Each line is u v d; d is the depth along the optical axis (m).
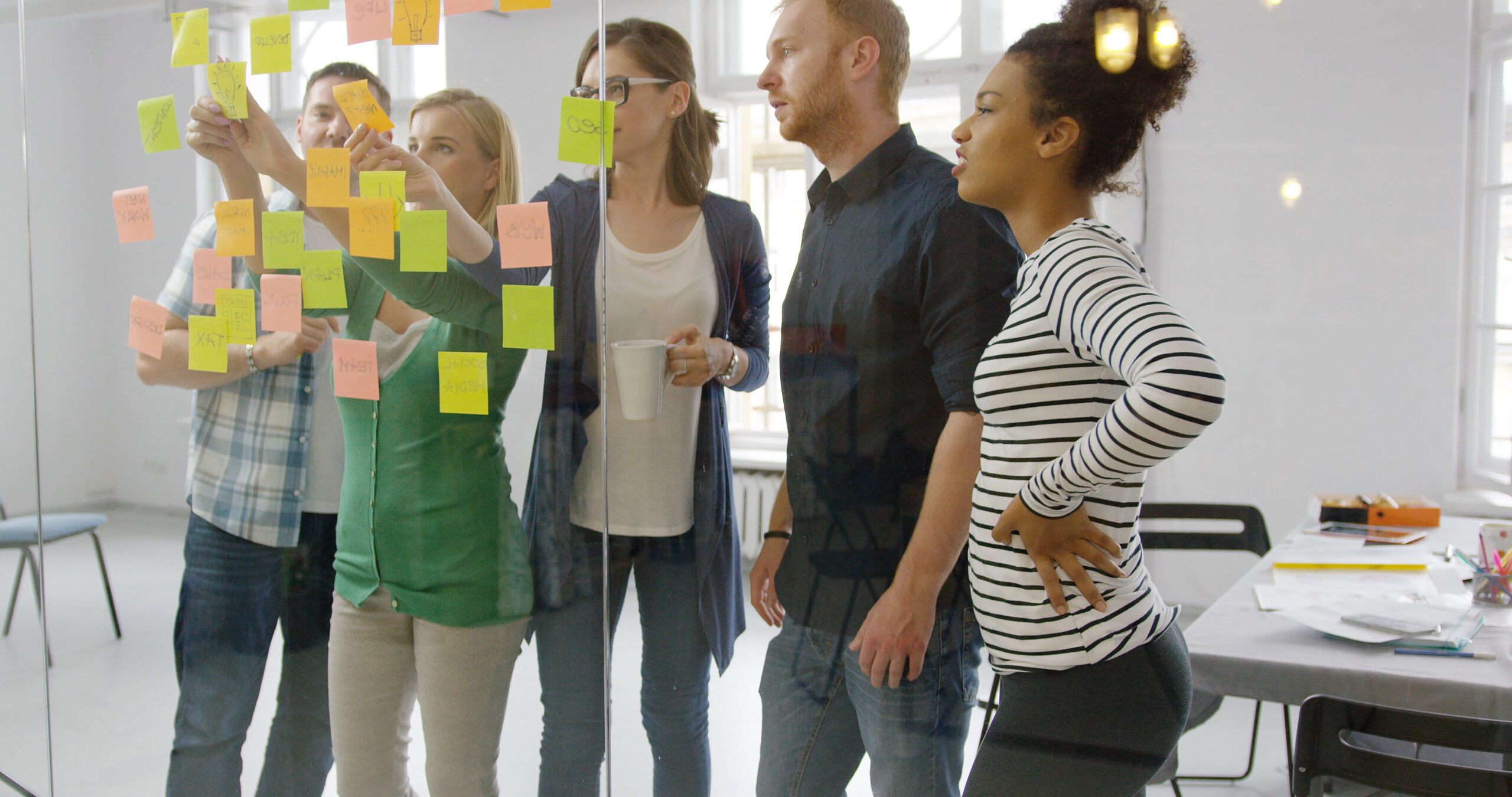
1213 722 1.29
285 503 1.44
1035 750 1.06
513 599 1.32
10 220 1.72
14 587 1.74
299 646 1.46
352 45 1.37
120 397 1.68
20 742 1.75
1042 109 1.08
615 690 1.31
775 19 1.19
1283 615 1.07
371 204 1.32
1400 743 1.02
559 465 1.30
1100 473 0.91
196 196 1.59
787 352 1.22
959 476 1.12
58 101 1.65
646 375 1.23
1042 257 1.00
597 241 1.27
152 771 1.66
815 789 1.24
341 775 1.36
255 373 1.44
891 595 1.18
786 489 1.24
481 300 1.30
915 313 1.15
